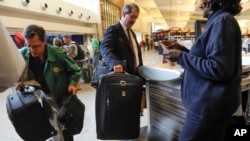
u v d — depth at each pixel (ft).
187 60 3.48
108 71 6.31
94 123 9.28
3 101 13.52
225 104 3.31
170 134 6.14
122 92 5.56
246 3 44.09
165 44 4.73
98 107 5.76
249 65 6.27
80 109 5.59
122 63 6.17
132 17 6.73
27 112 4.57
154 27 106.01
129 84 5.59
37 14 20.27
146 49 70.59
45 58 5.29
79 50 17.83
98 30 35.22
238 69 3.39
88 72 19.45
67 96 5.54
